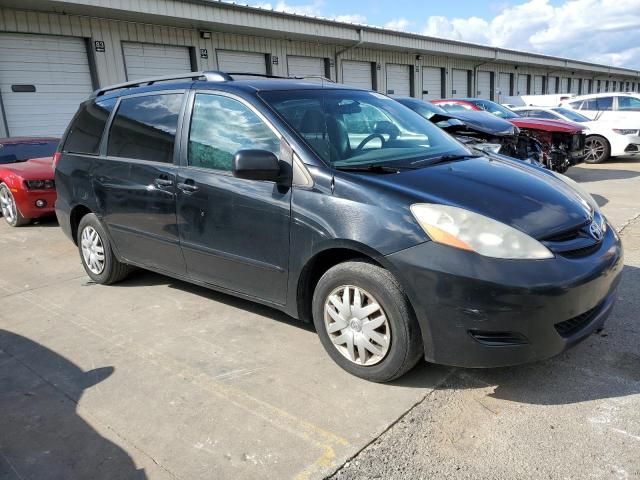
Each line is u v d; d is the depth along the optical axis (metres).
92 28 12.84
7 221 7.58
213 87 3.59
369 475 2.21
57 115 12.61
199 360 3.23
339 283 2.88
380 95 4.15
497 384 2.84
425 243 2.55
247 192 3.22
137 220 4.07
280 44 17.53
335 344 3.00
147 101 4.07
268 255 3.18
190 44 14.99
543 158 8.84
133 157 4.09
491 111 12.26
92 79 13.10
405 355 2.70
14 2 11.09
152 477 2.23
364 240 2.69
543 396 2.72
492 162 3.50
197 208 3.54
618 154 12.59
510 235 2.52
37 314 4.10
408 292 2.60
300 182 2.99
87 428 2.59
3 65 11.57
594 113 13.44
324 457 2.32
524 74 33.84
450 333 2.55
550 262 2.51
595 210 3.18
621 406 2.61
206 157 3.53
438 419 2.56
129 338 3.58
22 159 8.14
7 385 3.03
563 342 2.58
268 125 3.21
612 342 3.26
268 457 2.33
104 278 4.64
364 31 18.70
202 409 2.71
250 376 3.02
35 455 2.41
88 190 4.49
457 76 26.98
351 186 2.81
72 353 3.40
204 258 3.61
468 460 2.27
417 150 3.50
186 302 4.20
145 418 2.65
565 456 2.27
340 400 2.74
